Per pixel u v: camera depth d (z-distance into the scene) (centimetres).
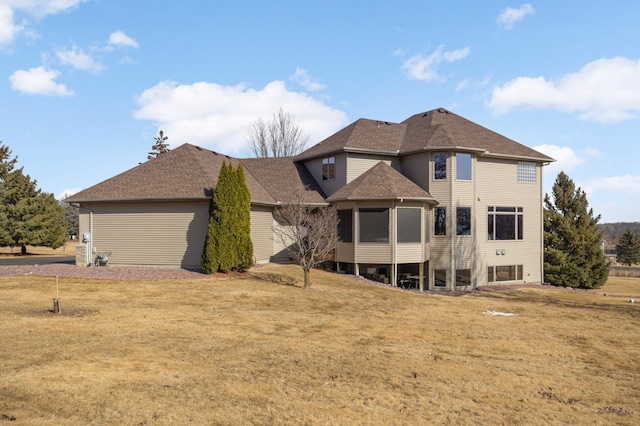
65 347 843
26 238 3638
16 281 1592
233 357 859
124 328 1020
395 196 2086
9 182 3541
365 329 1177
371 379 784
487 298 2048
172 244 2048
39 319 1059
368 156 2484
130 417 569
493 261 2572
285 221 2356
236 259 1938
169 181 2109
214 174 2231
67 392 634
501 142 2691
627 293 2855
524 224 2697
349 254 2208
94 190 2100
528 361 966
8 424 523
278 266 2256
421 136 2534
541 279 2753
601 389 807
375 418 623
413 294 1931
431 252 2384
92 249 2069
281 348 942
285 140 5144
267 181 2667
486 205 2562
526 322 1441
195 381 714
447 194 2366
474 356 980
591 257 3044
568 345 1141
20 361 748
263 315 1266
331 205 2411
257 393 684
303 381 752
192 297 1459
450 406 686
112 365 760
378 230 2158
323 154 2562
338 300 1595
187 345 916
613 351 1098
